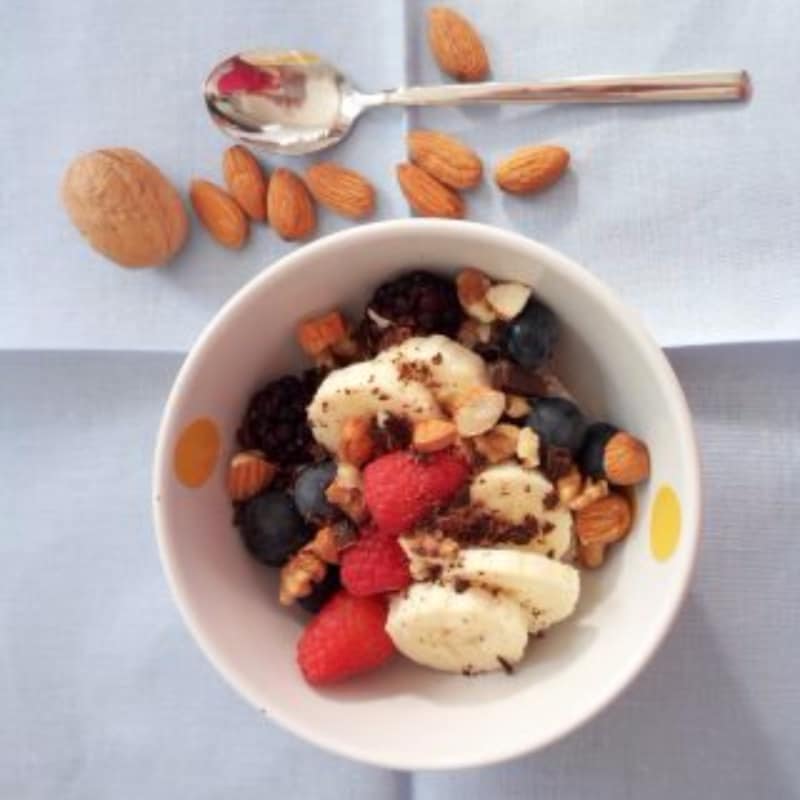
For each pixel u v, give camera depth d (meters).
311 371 0.30
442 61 0.32
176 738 0.34
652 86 0.31
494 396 0.27
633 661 0.25
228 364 0.28
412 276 0.28
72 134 0.34
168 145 0.33
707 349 0.32
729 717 0.32
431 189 0.32
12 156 0.34
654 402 0.26
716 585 0.32
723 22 0.32
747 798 0.32
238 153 0.33
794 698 0.32
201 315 0.33
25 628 0.35
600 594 0.28
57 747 0.34
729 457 0.32
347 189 0.32
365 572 0.28
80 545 0.34
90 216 0.32
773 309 0.31
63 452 0.34
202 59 0.33
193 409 0.27
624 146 0.32
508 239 0.26
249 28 0.33
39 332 0.34
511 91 0.32
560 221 0.32
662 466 0.27
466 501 0.27
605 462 0.28
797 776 0.32
